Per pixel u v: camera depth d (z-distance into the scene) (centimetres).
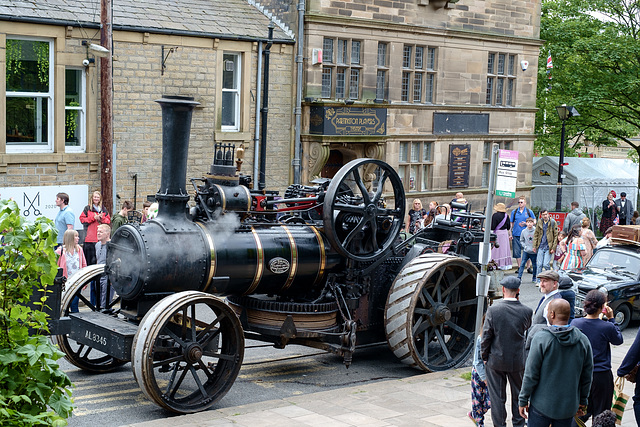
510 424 778
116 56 1623
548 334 604
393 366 1062
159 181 1727
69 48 1566
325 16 1900
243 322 965
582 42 2727
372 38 2012
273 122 1900
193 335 820
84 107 1611
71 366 992
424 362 1007
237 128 1864
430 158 2211
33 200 1535
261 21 1911
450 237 1140
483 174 2389
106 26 1426
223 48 1783
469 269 1045
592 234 1722
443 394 884
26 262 461
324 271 980
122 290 862
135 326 838
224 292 919
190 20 1758
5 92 1495
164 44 1686
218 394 834
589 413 723
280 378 979
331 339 975
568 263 1612
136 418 788
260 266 919
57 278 571
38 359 460
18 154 1505
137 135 1678
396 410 808
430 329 1031
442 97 2209
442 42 2181
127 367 1002
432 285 1041
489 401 730
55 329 558
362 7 1980
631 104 2936
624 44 2705
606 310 825
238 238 910
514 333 711
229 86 1842
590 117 3045
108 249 891
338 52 1980
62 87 1566
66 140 1603
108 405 830
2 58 1478
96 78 1608
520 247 1872
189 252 862
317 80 1928
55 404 461
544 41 2444
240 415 777
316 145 1931
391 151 2089
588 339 665
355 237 995
